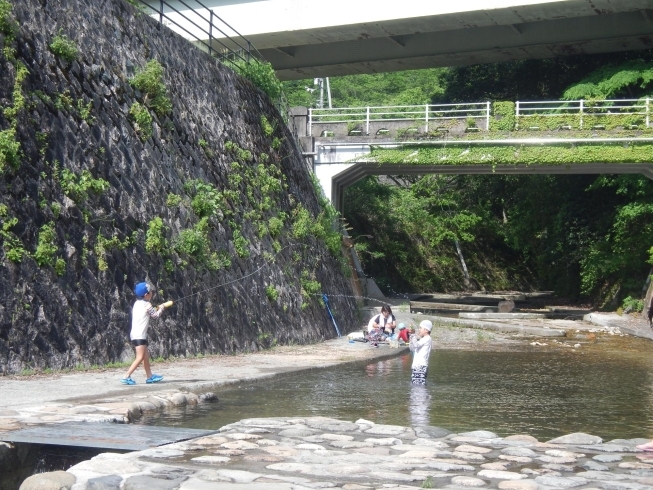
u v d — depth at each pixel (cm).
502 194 5147
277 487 582
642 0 3238
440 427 984
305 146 3325
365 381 1436
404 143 3269
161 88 1709
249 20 3634
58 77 1409
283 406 1109
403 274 4844
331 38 3744
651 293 3058
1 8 1280
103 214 1423
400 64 4138
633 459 742
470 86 4722
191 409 1034
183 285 1603
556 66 4444
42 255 1237
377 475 641
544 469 686
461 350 2180
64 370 1241
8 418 835
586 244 4150
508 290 5369
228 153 2042
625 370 1759
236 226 1897
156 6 3631
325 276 2539
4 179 1205
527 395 1327
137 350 1168
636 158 3011
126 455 689
